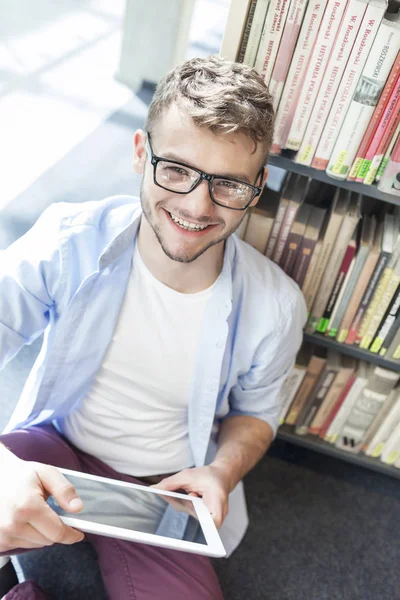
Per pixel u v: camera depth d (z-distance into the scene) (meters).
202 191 0.85
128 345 1.06
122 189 2.41
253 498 1.58
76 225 1.02
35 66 3.11
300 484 1.66
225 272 1.03
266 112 0.85
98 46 3.47
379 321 1.31
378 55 0.95
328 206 1.36
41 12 3.66
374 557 1.51
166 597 1.05
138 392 1.10
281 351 1.14
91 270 1.02
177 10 2.97
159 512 0.97
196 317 1.03
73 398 1.10
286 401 1.51
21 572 1.28
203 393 1.09
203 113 0.79
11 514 0.78
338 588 1.42
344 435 1.57
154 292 1.02
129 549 1.10
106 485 0.94
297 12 0.94
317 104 1.03
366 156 1.07
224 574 1.38
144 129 0.92
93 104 2.94
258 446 1.20
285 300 1.10
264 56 0.99
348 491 1.67
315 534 1.53
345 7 0.92
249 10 0.96
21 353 1.71
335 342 1.37
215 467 1.09
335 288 1.28
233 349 1.14
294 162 1.10
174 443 1.16
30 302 1.02
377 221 1.33
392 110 1.00
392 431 1.53
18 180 2.31
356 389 1.46
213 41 3.69
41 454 1.08
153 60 3.14
